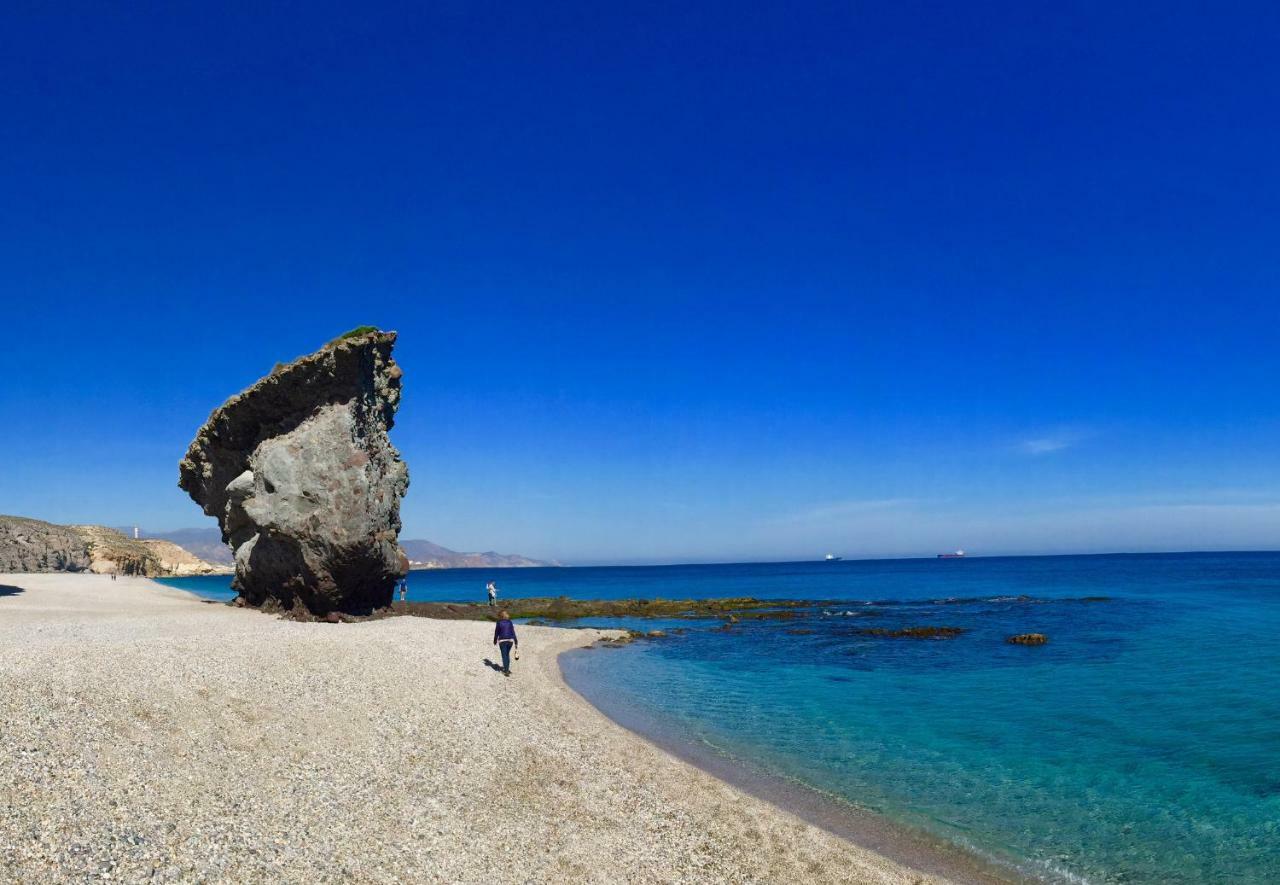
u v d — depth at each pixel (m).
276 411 38.12
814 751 17.94
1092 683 26.70
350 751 13.52
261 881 8.38
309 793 11.27
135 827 8.95
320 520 35.09
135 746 11.52
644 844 11.55
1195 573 127.81
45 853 7.95
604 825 12.12
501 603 55.72
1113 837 12.95
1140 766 16.91
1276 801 14.73
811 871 11.15
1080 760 17.36
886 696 24.56
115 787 9.96
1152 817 13.88
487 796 12.60
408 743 14.59
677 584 140.12
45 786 9.48
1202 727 20.33
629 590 116.56
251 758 12.23
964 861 11.89
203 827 9.38
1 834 8.12
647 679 27.56
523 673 25.30
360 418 37.72
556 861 10.48
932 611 55.94
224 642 20.61
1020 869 11.65
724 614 54.19
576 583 155.50
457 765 13.86
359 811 10.95
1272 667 29.55
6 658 15.48
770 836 12.43
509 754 15.12
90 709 12.60
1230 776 16.20
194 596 59.91
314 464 35.62
